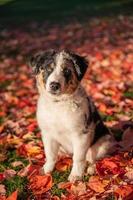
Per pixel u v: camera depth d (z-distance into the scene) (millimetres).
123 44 4004
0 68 3570
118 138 2020
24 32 4906
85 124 1664
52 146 1761
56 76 1568
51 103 1655
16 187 1659
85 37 4465
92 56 3656
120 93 2645
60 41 4387
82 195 1534
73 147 1701
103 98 2562
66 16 5586
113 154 1826
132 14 5488
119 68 3213
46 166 1771
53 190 1612
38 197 1577
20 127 2201
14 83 3131
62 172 1757
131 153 1802
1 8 6074
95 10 5867
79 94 1660
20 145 1976
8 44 4402
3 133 2168
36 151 1886
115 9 5852
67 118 1645
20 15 5711
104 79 3004
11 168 1824
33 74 1676
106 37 4363
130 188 1503
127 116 2238
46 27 5086
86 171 1750
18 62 3727
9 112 2512
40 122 1723
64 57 1611
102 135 1806
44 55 1645
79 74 1628
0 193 1628
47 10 5914
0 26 5254
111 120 2213
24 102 2596
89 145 1709
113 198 1504
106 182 1580
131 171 1634
